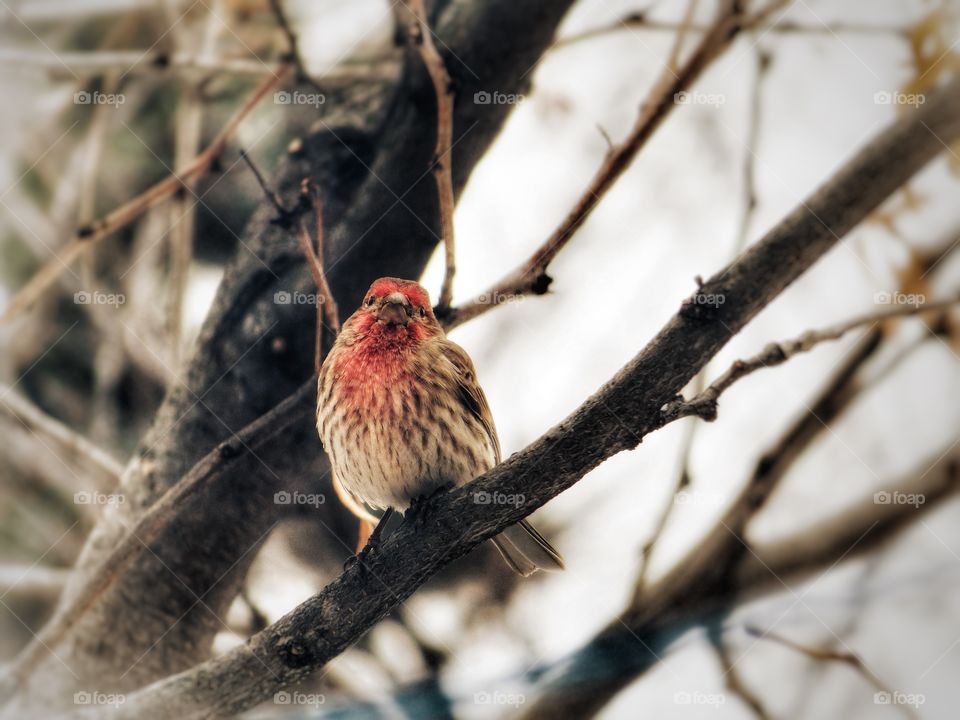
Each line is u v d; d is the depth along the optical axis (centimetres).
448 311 684
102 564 712
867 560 909
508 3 778
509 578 932
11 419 1037
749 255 579
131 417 980
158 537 760
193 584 767
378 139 789
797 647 813
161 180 1059
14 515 1010
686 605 883
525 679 880
